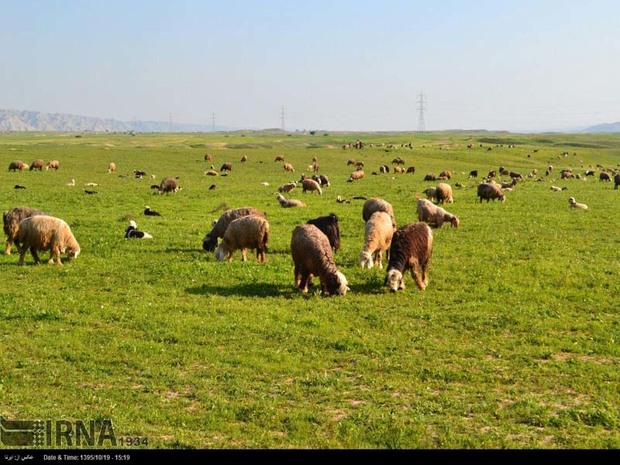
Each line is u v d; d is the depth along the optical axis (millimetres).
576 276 20484
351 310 16750
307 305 17203
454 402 10961
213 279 20469
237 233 23250
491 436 9617
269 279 20422
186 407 10875
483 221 35250
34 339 14352
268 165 96312
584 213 39250
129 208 43219
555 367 12633
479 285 19453
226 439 9641
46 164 85938
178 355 13406
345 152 123750
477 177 83500
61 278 20688
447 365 12844
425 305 17219
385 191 56938
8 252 24609
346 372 12555
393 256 18609
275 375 12344
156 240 28469
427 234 19094
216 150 120875
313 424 10094
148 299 17953
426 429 9945
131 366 12836
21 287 19438
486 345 14039
